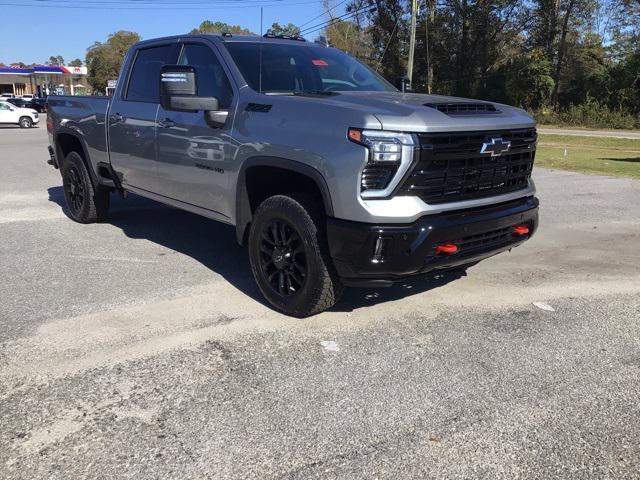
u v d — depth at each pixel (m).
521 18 47.28
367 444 2.82
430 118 3.69
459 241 3.91
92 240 6.49
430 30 47.81
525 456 2.75
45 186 10.14
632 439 2.89
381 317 4.38
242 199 4.48
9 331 4.03
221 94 4.76
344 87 5.06
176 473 2.61
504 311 4.55
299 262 4.16
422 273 3.85
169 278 5.21
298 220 4.01
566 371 3.58
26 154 16.08
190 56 5.23
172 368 3.54
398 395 3.27
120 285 5.01
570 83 46.25
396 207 3.62
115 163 6.20
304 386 3.35
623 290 5.09
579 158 17.69
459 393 3.30
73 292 4.81
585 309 4.62
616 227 7.58
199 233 6.90
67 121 7.01
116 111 6.01
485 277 5.40
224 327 4.15
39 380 3.38
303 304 4.15
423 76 50.78
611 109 42.59
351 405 3.16
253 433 2.90
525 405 3.19
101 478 2.57
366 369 3.56
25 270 5.38
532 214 4.55
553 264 5.87
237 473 2.61
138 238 6.61
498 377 3.49
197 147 4.86
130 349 3.79
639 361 3.73
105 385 3.34
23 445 2.79
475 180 4.00
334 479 2.58
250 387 3.34
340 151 3.66
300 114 3.98
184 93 4.38
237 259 5.85
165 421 3.00
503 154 4.15
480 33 48.34
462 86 49.44
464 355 3.77
